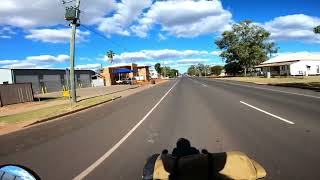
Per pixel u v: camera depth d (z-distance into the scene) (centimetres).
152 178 400
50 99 3750
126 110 1989
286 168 649
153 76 14975
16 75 5853
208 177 379
